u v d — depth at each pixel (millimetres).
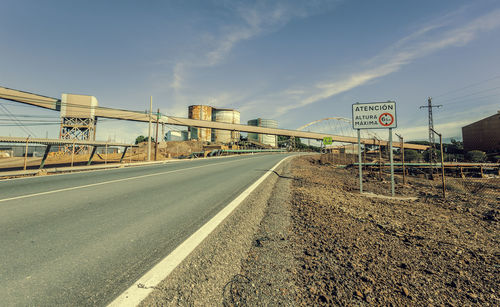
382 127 7805
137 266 2217
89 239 2891
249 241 2916
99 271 2117
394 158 44594
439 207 5969
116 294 1777
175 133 102000
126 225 3453
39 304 1645
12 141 15156
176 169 13633
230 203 4945
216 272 2145
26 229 3240
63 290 1818
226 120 101438
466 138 76125
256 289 1906
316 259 2475
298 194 6379
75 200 5137
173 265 2234
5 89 49969
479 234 3666
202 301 1729
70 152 40344
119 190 6465
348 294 1864
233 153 57906
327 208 4855
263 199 5504
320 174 13531
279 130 101375
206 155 42688
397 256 2646
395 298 1834
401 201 6762
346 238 3148
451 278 2189
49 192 6066
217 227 3361
